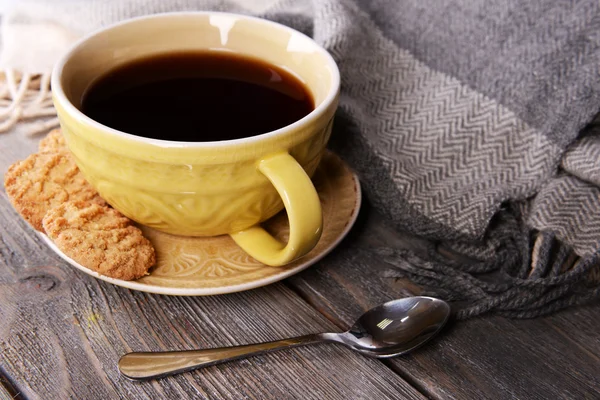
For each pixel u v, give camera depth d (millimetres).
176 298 384
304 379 358
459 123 458
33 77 509
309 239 358
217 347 363
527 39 458
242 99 414
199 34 436
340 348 370
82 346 363
